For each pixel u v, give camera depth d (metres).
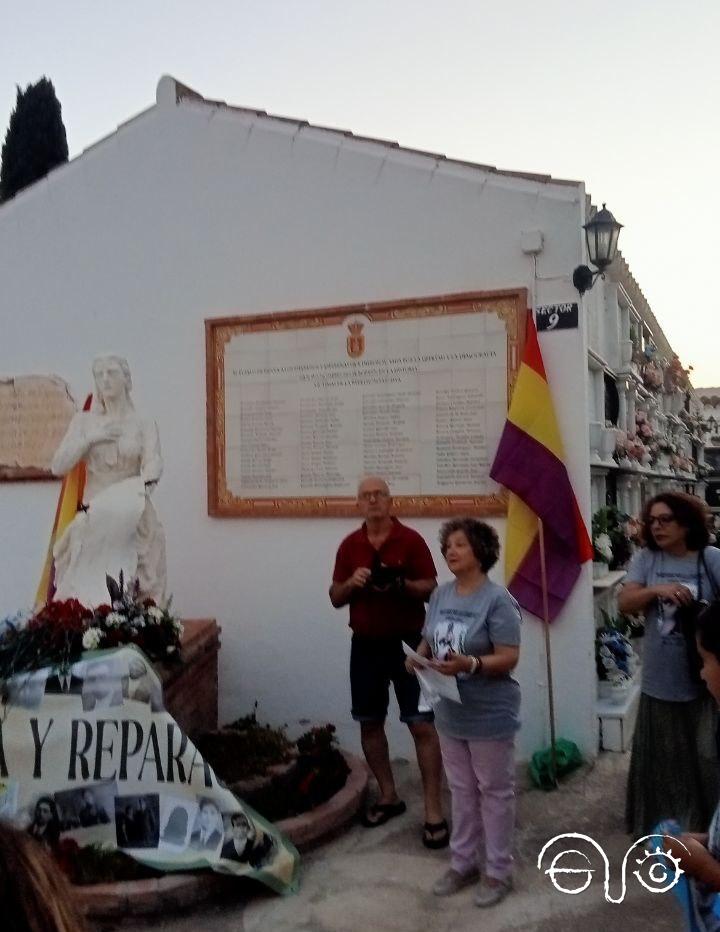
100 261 7.77
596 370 7.61
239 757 5.61
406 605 5.25
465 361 6.58
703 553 4.70
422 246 6.78
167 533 7.44
